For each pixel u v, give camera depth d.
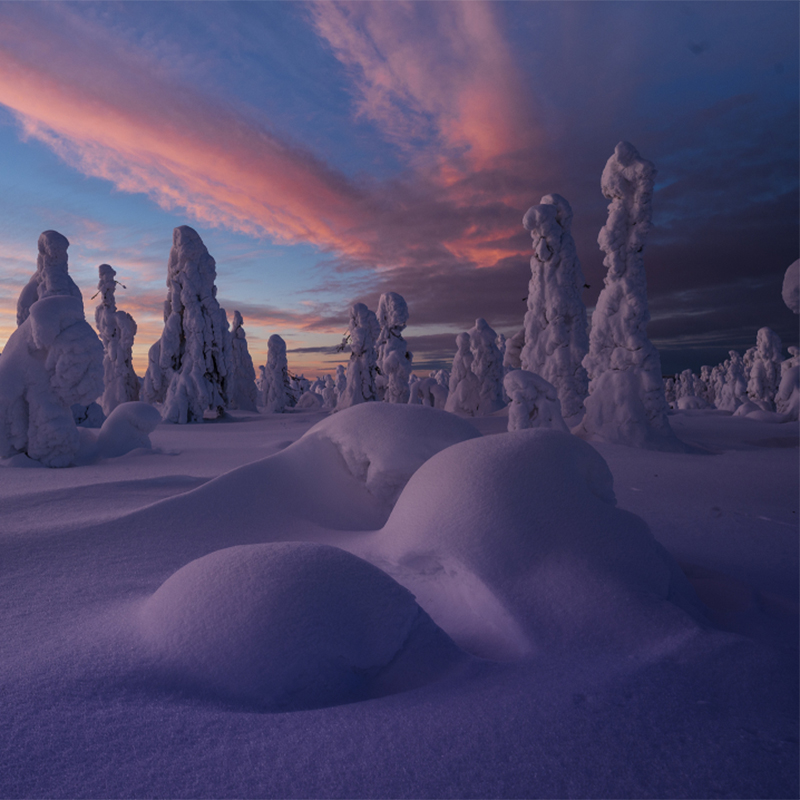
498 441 4.13
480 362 26.86
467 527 3.50
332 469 6.38
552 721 2.08
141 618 2.89
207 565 2.90
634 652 2.66
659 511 7.72
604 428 15.66
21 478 9.55
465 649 3.00
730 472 11.12
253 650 2.43
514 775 1.79
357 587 2.79
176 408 27.45
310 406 47.00
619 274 16.02
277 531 5.48
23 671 2.40
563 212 22.30
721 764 1.84
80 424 22.80
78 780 1.73
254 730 2.03
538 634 2.83
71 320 11.56
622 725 2.05
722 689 2.29
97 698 2.20
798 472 11.12
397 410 6.59
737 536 6.41
